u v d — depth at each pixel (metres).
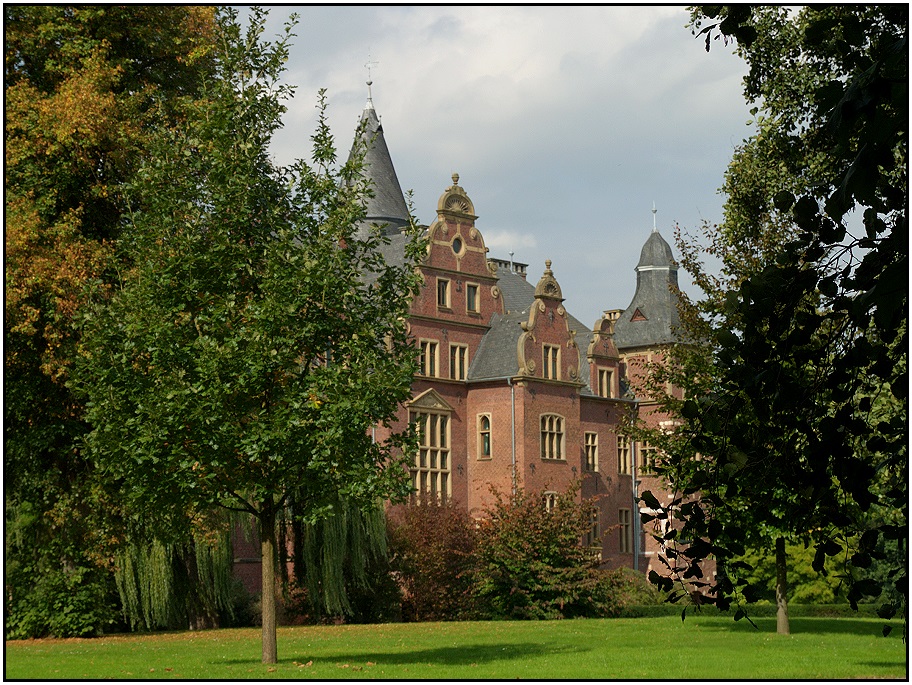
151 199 17.53
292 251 16.97
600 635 24.92
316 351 17.52
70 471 28.53
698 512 4.25
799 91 18.50
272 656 17.89
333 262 17.22
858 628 26.72
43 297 25.27
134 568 27.67
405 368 17.22
